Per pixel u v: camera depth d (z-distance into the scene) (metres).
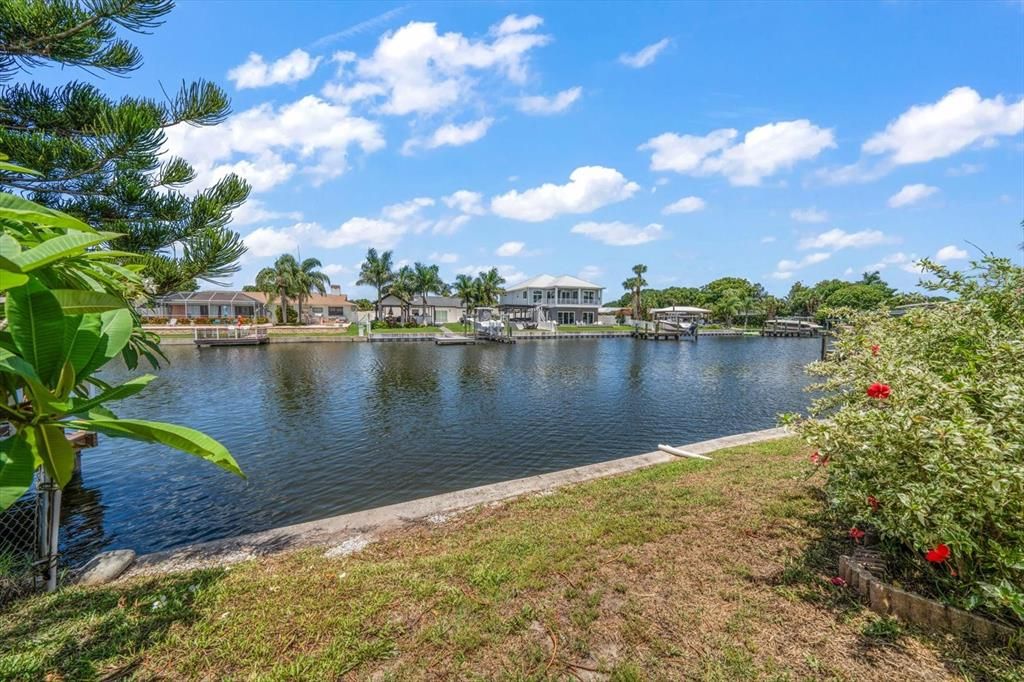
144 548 5.80
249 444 10.21
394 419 12.49
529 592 2.91
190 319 43.53
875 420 2.70
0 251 1.17
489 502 4.82
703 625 2.54
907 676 2.11
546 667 2.26
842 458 2.89
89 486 7.80
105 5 4.22
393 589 2.97
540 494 4.99
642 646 2.39
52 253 1.21
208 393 16.16
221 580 3.20
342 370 21.98
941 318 3.77
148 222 4.82
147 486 7.77
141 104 4.66
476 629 2.54
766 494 4.53
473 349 33.19
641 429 11.61
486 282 48.38
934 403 2.58
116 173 4.62
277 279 45.44
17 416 1.28
